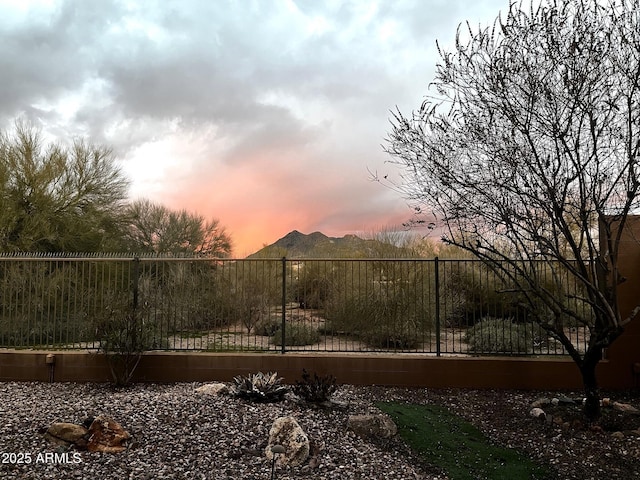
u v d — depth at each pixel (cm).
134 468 447
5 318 906
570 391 785
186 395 656
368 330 993
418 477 480
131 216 1706
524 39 590
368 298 996
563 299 851
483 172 609
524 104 589
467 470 515
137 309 817
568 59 571
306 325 1020
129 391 757
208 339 909
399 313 988
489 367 802
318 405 629
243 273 934
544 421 650
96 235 1463
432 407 712
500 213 602
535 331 897
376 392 771
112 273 1178
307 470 464
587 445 573
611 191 598
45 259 851
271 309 1011
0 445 475
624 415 646
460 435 607
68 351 846
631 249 787
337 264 1035
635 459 536
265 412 582
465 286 1030
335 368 814
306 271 1038
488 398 754
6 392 749
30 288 882
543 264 862
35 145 1405
